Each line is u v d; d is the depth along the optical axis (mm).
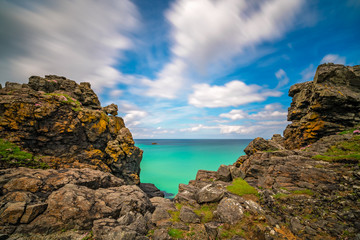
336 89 25703
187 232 12680
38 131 23406
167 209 16688
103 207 14297
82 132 28000
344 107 24969
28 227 11406
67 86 37281
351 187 12727
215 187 19703
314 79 30859
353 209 10969
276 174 19188
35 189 14352
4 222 11102
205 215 15305
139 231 12359
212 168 69750
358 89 25516
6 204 11922
